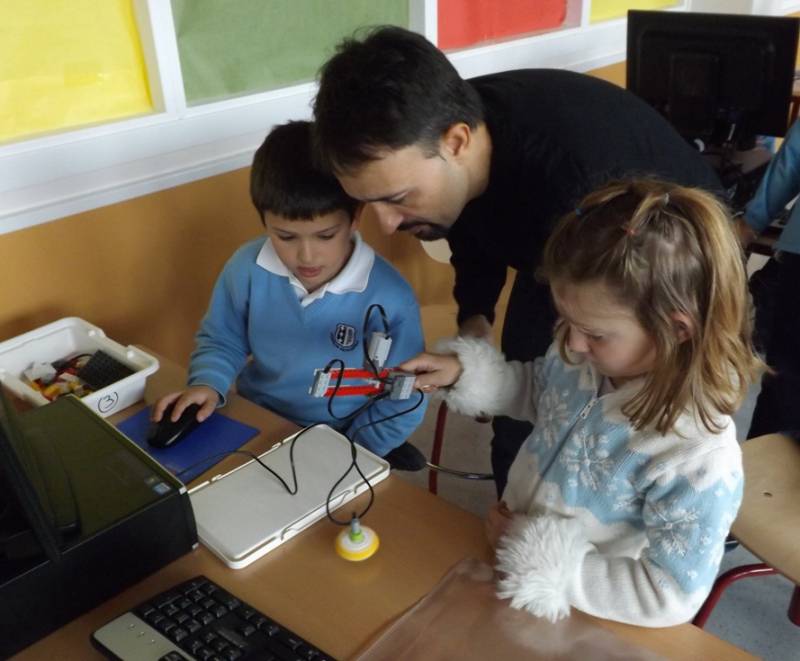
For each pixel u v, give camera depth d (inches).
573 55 102.3
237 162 67.1
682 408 30.1
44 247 56.7
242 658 28.6
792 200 75.4
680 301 29.3
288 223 46.8
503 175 44.8
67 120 58.1
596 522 34.6
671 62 85.7
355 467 40.0
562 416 36.8
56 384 48.6
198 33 64.6
